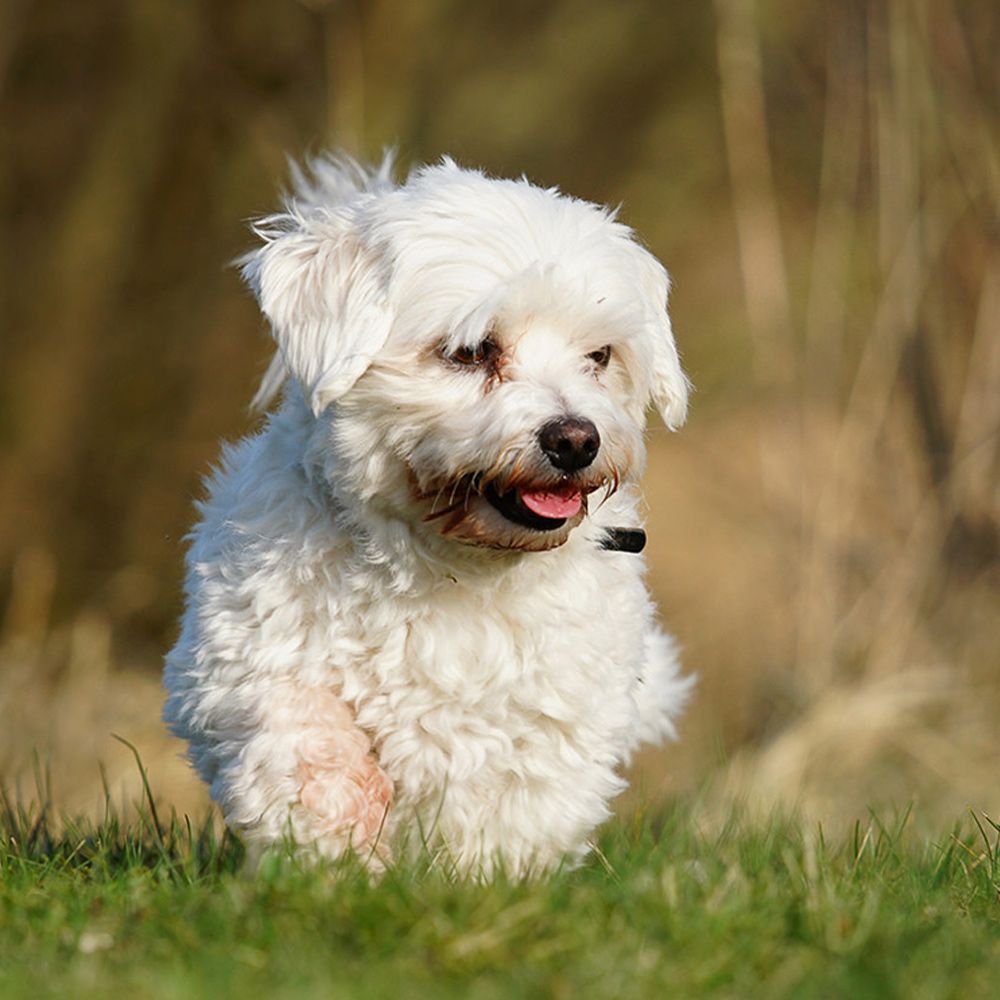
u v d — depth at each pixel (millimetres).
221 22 16906
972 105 13547
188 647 7047
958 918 5883
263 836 6477
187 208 17391
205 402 17344
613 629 7012
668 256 18156
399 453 6688
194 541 7461
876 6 13523
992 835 10875
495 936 5168
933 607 13742
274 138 16422
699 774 12758
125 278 17391
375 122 16391
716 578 16031
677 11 17812
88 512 17297
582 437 6418
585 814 6906
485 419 6477
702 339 17859
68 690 14477
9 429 17188
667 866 6121
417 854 6559
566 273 6668
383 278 6848
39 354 17219
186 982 4746
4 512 17062
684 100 18047
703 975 4922
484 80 17469
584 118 18109
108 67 17109
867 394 13781
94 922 5562
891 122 13555
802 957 5148
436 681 6637
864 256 14438
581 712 6852
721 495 16812
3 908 5730
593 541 6961
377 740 6742
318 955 5043
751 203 14070
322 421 6797
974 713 13117
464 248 6719
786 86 15656
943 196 13633
